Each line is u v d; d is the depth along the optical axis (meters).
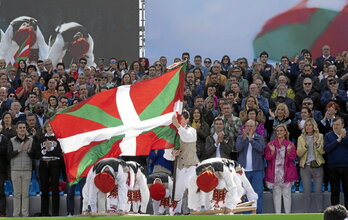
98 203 29.06
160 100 31.47
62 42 56.16
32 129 40.34
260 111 40.72
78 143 30.31
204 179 28.73
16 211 39.28
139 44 56.00
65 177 40.94
